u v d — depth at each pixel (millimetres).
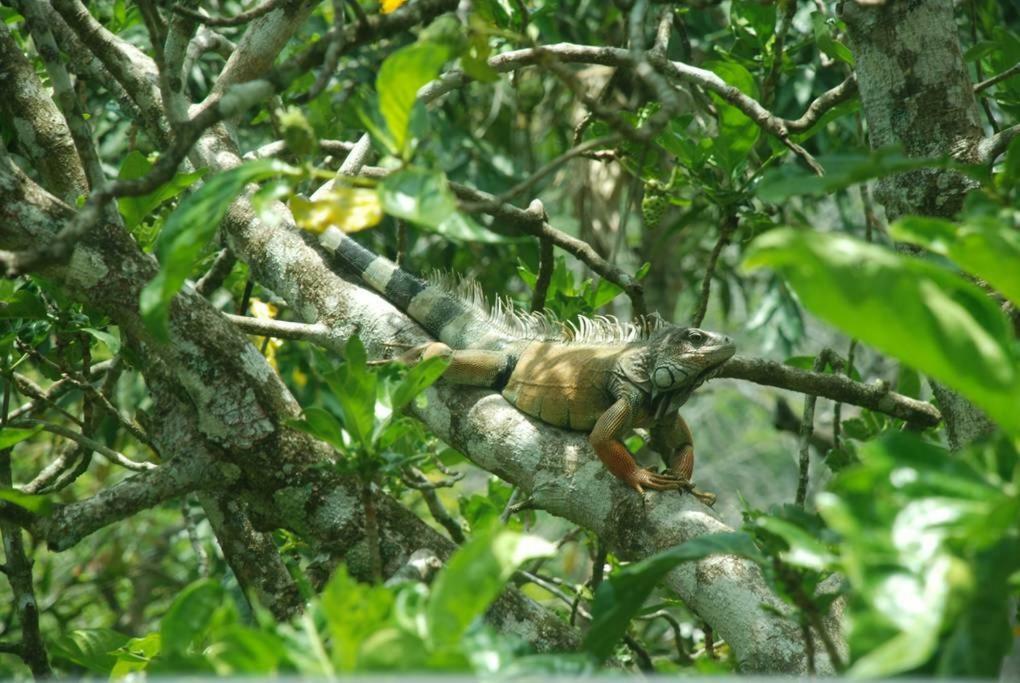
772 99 9156
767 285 15766
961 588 2975
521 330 8688
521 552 3635
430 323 8555
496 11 8305
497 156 16391
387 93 4301
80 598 17062
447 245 15664
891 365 15945
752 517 6699
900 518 3107
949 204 6520
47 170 7742
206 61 14219
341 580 3656
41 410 8594
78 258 6336
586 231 15555
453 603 3582
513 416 7562
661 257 16766
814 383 8242
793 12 8914
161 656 4477
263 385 6758
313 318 8234
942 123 6578
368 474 5082
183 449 6625
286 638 3668
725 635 6086
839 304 2980
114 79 8938
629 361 7832
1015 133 6418
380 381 5402
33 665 7836
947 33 6613
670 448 8391
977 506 3090
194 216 4234
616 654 7754
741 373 8141
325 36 5320
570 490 7102
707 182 8812
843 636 5863
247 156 8562
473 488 18547
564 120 16125
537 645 6527
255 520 6820
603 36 15898
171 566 18031
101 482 17969
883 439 3299
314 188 9406
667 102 4746
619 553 6914
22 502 5945
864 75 6844
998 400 3049
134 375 14023
